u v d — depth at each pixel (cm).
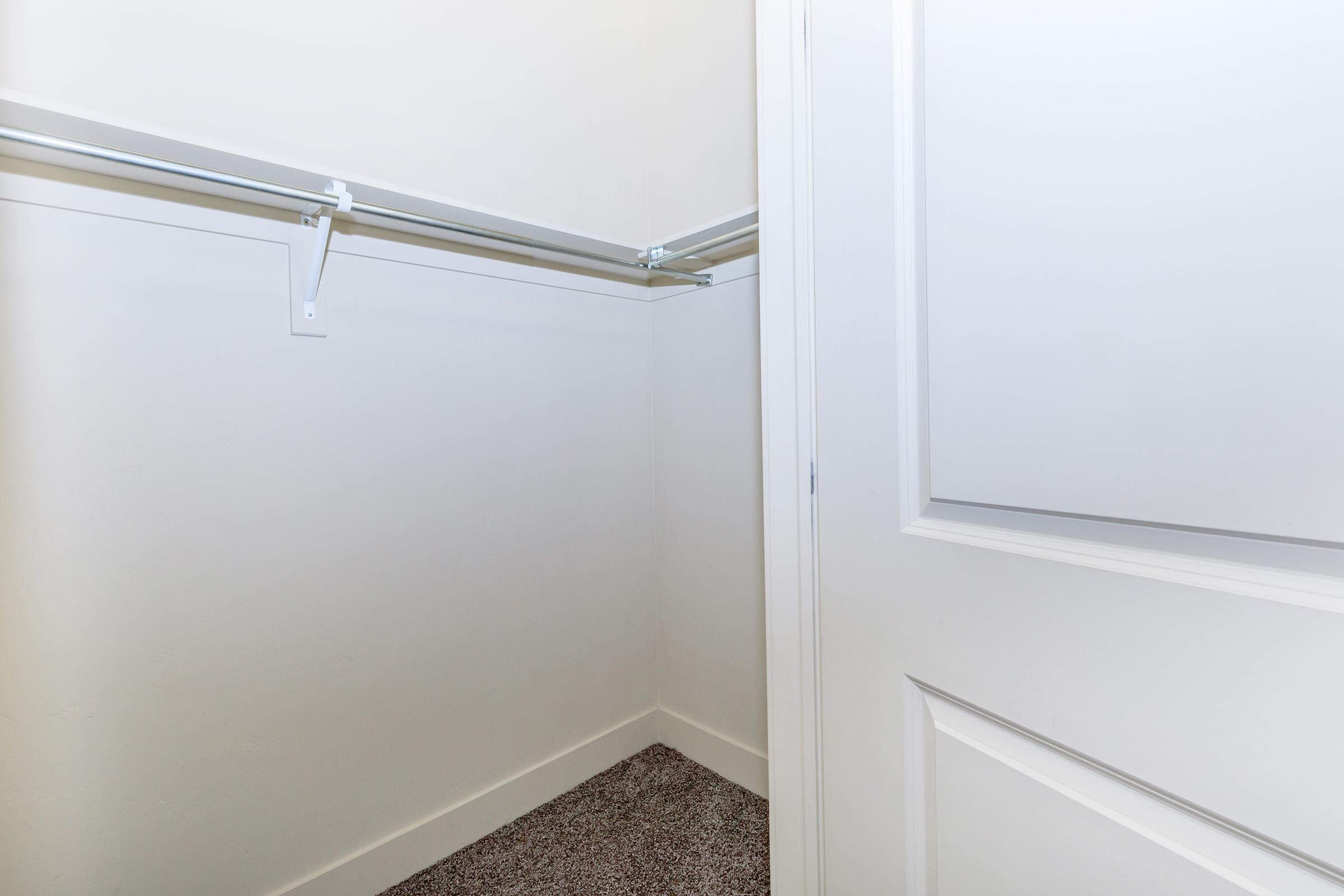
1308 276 41
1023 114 59
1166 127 49
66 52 94
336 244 122
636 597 184
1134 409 52
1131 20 51
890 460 76
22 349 91
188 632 106
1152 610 51
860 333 80
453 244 140
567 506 165
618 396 178
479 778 147
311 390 119
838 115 82
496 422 149
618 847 142
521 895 127
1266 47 43
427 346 136
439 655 139
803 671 94
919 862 76
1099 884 56
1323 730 42
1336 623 41
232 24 110
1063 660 58
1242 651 45
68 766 96
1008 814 64
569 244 145
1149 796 52
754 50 155
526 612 156
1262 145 43
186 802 107
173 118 104
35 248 92
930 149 69
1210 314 47
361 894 126
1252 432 45
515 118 153
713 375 168
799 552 93
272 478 115
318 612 121
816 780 92
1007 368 62
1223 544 47
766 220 96
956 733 70
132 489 100
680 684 183
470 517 145
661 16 180
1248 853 46
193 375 106
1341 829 41
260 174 105
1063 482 57
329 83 122
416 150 135
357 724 127
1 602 90
